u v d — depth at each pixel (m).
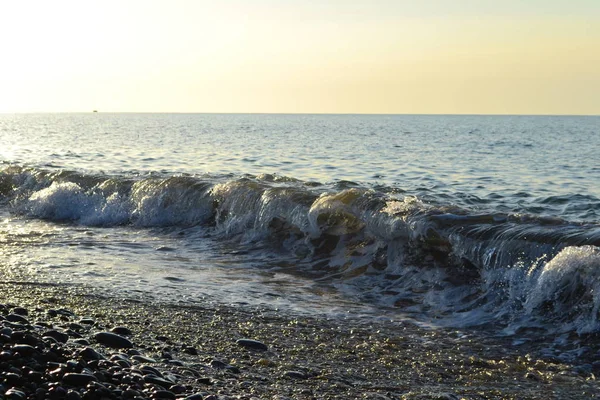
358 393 5.61
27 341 5.28
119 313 7.67
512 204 16.66
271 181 15.95
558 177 24.81
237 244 12.41
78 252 11.64
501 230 9.47
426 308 8.60
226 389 5.26
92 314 7.50
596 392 5.95
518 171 27.12
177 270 10.42
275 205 12.75
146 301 8.38
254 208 13.11
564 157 35.81
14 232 13.66
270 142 51.41
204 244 12.53
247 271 10.53
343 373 6.15
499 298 8.46
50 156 33.19
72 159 31.03
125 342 6.12
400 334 7.57
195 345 6.63
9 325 5.94
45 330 6.03
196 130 86.81
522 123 159.75
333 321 7.98
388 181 22.39
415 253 10.12
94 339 6.13
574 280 7.84
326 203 11.95
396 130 92.56
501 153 39.31
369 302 8.90
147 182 15.75
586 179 24.08
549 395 5.86
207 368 5.82
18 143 48.75
